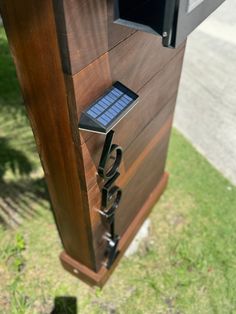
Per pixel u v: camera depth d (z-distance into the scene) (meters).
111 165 1.68
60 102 1.19
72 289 2.43
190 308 2.37
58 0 0.89
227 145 3.52
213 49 4.72
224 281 2.50
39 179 3.10
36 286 2.44
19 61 1.19
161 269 2.56
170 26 0.99
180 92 4.07
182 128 3.69
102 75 1.22
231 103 3.95
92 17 1.02
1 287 2.42
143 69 1.54
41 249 2.64
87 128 1.21
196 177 3.22
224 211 2.95
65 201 1.78
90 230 1.85
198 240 2.74
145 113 1.83
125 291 2.44
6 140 3.41
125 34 1.25
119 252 2.45
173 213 2.92
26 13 1.00
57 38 0.98
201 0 1.05
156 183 2.86
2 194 2.96
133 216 2.60
